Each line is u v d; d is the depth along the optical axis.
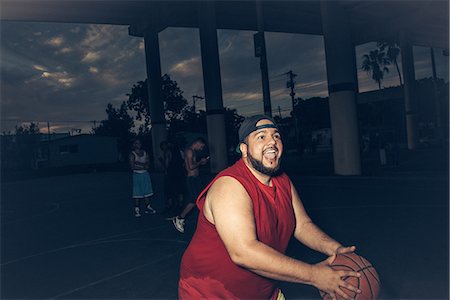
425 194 9.79
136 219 8.92
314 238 2.15
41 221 9.86
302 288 4.18
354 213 7.93
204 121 56.25
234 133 51.38
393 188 11.22
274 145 1.83
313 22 29.14
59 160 57.28
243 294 2.00
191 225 7.77
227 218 1.72
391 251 5.23
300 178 15.83
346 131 15.88
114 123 62.16
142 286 4.54
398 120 55.00
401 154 31.16
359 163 15.94
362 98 49.66
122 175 28.12
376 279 1.95
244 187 1.79
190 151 7.21
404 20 25.98
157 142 28.59
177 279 4.69
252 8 25.58
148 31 28.02
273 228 1.89
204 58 21.73
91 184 21.16
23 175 40.66
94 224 8.75
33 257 6.18
